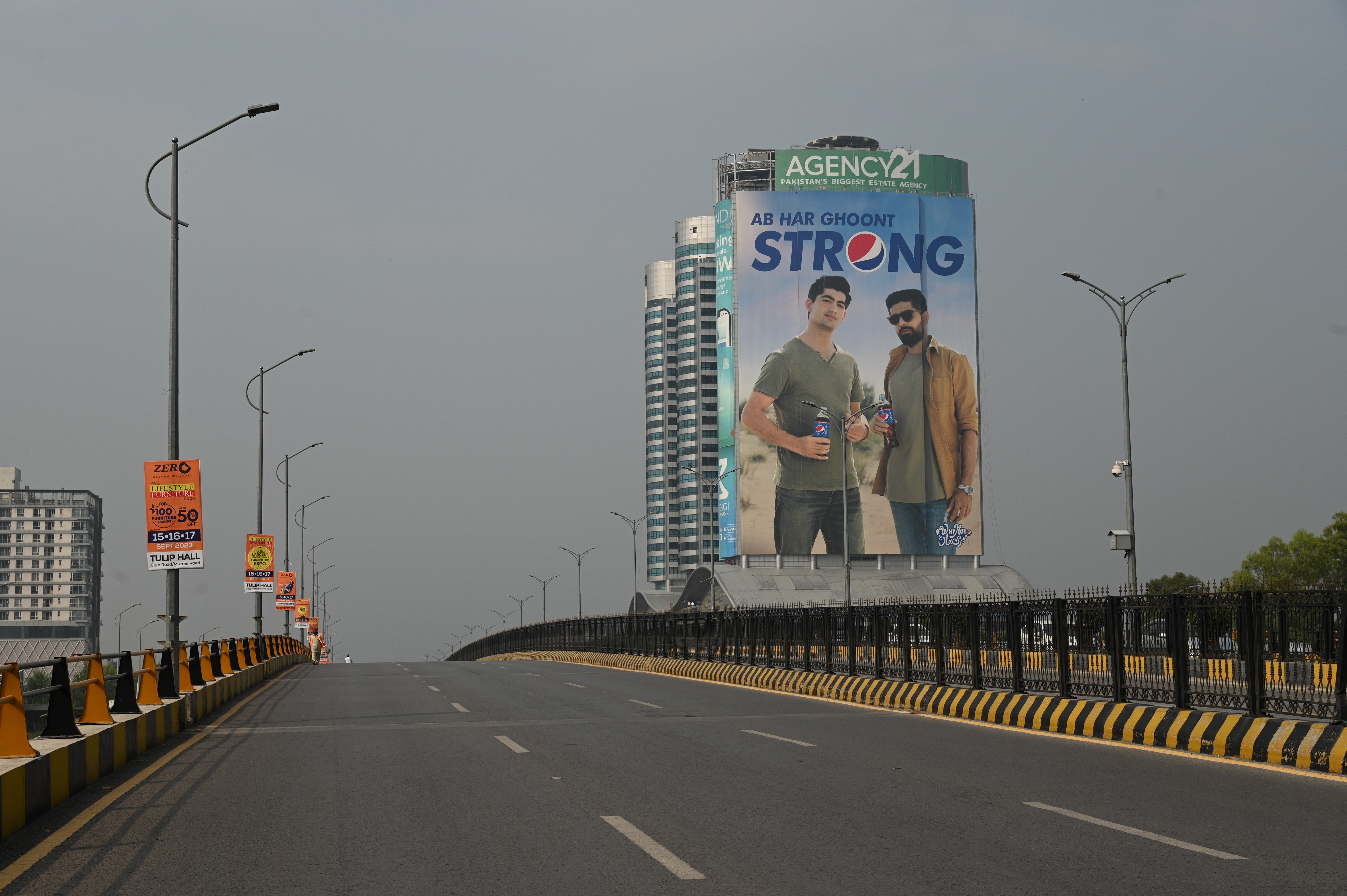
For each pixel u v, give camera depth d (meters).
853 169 136.62
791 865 9.15
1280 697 15.48
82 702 22.23
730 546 136.62
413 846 10.05
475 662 71.00
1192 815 11.22
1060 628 19.95
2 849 10.03
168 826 11.05
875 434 131.75
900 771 14.47
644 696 29.22
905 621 25.64
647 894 8.27
